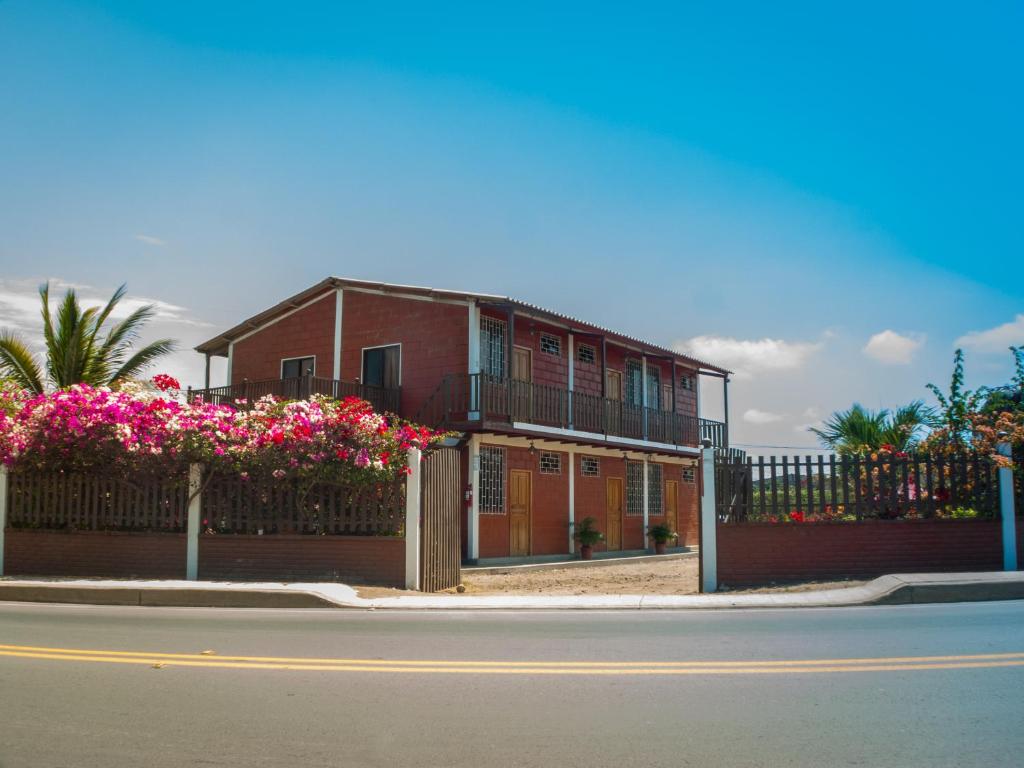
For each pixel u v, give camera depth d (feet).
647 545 101.14
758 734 17.98
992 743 17.37
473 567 71.10
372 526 46.98
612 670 23.98
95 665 25.12
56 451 50.98
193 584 43.21
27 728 18.63
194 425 49.11
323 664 25.08
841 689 21.62
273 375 87.51
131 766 16.19
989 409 50.70
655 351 99.30
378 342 81.10
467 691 21.67
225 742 17.60
